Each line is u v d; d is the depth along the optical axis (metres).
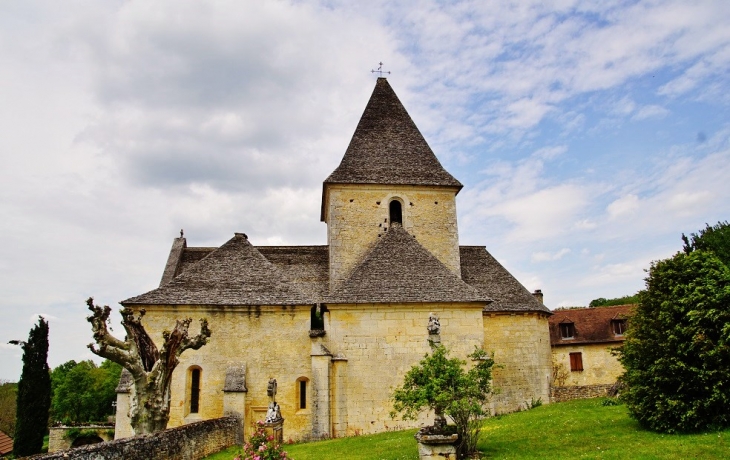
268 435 11.93
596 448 13.90
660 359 15.12
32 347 38.84
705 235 28.83
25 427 37.09
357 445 18.03
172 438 14.62
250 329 22.72
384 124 31.36
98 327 14.75
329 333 22.50
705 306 14.91
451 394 13.89
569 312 42.56
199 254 29.95
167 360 15.66
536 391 26.72
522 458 13.40
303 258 29.11
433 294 23.05
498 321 27.30
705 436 13.80
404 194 29.09
